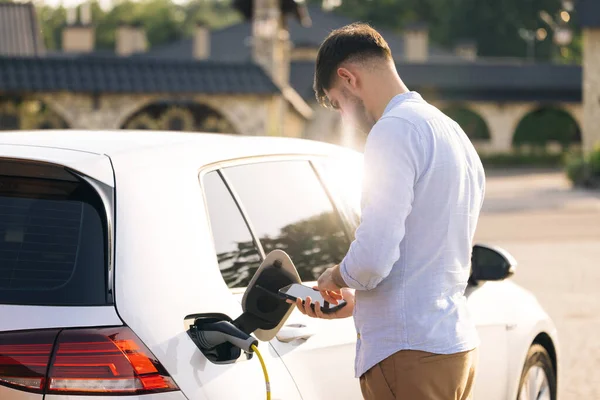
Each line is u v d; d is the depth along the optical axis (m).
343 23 69.19
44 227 2.83
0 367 2.62
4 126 29.20
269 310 2.94
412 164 2.87
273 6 32.78
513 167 55.16
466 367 3.01
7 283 2.73
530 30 82.88
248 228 3.33
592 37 41.66
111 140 3.27
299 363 3.26
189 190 3.10
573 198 30.34
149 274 2.80
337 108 3.14
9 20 43.81
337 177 3.96
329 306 3.01
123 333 2.66
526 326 4.78
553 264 13.85
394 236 2.82
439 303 2.95
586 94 41.84
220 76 30.22
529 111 55.12
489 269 4.44
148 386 2.65
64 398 2.60
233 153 3.43
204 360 2.82
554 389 5.27
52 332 2.63
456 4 83.44
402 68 55.00
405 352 2.93
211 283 2.97
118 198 2.88
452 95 54.50
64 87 28.75
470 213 3.02
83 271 2.74
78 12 82.88
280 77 33.50
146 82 29.53
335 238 3.79
